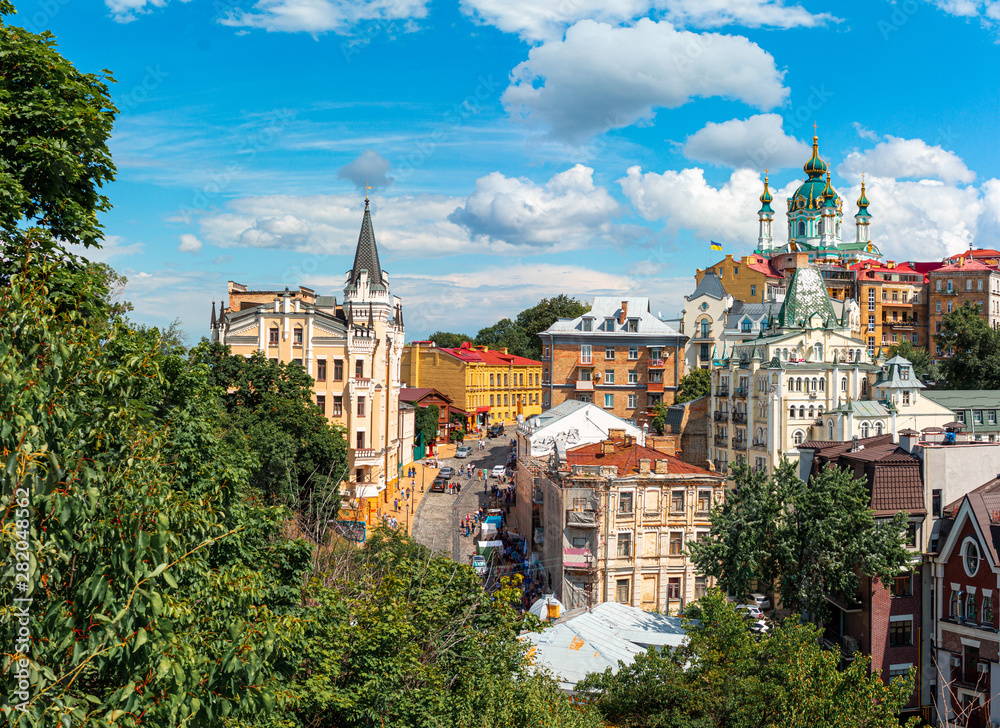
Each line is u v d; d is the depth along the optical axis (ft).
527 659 94.84
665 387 407.85
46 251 64.69
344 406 262.26
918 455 159.33
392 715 70.79
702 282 441.68
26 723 41.22
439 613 82.12
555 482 199.00
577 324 416.87
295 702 62.44
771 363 286.87
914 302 583.17
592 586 184.96
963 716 139.33
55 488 46.37
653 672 97.30
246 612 57.11
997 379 385.91
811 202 642.22
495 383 524.93
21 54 72.64
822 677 92.17
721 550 151.53
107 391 53.47
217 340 257.34
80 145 75.61
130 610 46.60
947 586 147.84
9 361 44.73
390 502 290.35
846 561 144.56
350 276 288.71
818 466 176.86
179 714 46.52
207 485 75.31
